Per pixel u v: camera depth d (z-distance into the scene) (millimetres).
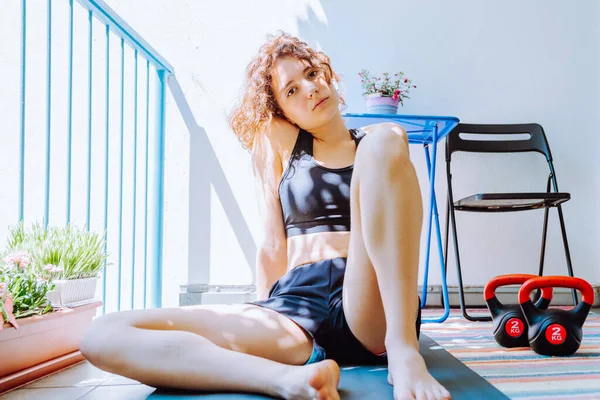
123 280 2137
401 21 2217
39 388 934
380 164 819
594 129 2227
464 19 2230
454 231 1913
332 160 1057
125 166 2152
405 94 2209
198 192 2139
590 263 2189
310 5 2211
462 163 2213
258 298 1118
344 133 1110
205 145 2150
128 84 2154
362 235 858
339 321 900
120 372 772
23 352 984
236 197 2133
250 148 1216
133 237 1914
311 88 1039
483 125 2090
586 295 1247
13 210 2131
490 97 2221
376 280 855
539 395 930
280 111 1127
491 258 2182
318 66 1085
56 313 1075
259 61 1122
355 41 2205
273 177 1117
